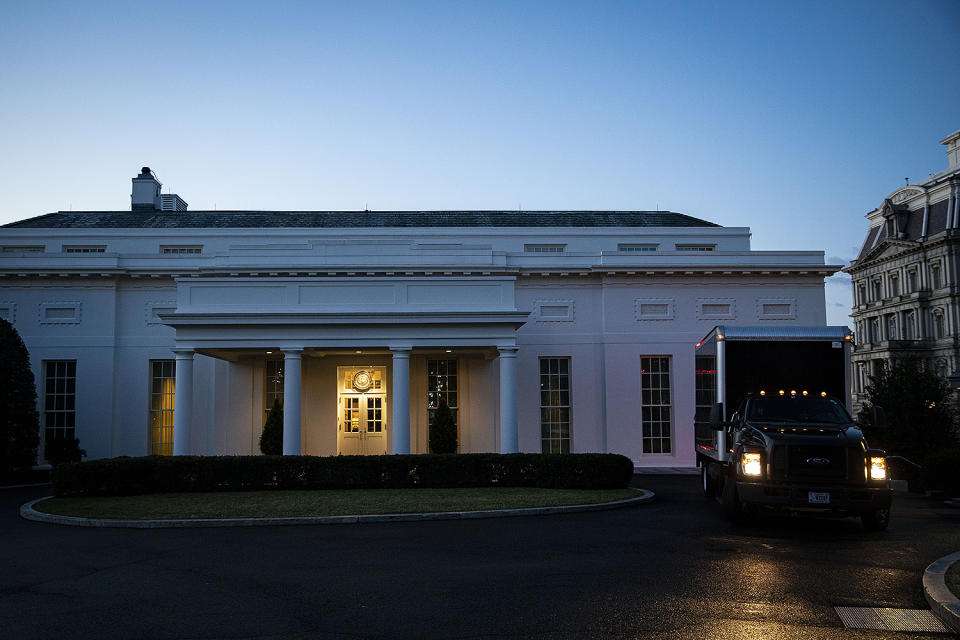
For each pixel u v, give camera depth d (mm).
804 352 16656
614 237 35094
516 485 21969
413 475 21828
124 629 7789
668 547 12422
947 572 9617
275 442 28141
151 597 9172
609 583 9648
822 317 32156
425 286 27266
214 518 15938
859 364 74000
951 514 17453
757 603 8609
